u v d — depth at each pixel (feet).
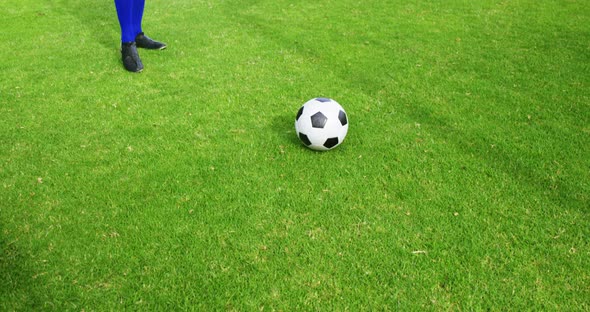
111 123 13.62
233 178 11.02
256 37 21.53
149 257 8.70
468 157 11.84
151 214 9.83
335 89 15.92
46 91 15.83
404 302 7.74
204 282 8.16
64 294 7.90
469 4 26.86
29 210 9.96
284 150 12.17
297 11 26.08
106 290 8.00
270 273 8.32
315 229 9.36
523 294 7.88
